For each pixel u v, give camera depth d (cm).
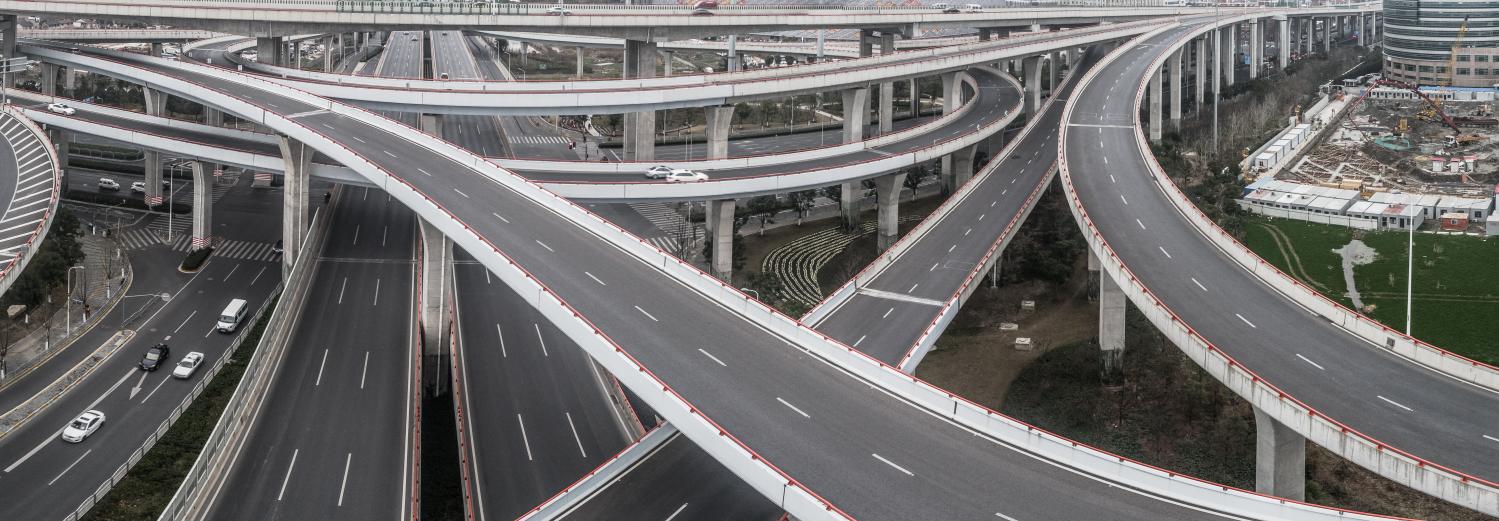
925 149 14888
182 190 16300
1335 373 7988
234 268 13162
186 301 11988
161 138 13562
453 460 8881
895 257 11562
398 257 12912
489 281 12606
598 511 6994
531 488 7962
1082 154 15200
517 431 8869
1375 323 8575
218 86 14475
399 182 10675
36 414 9156
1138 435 9500
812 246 15062
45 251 11944
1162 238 11331
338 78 15750
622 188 12500
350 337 10431
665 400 6962
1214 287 9831
